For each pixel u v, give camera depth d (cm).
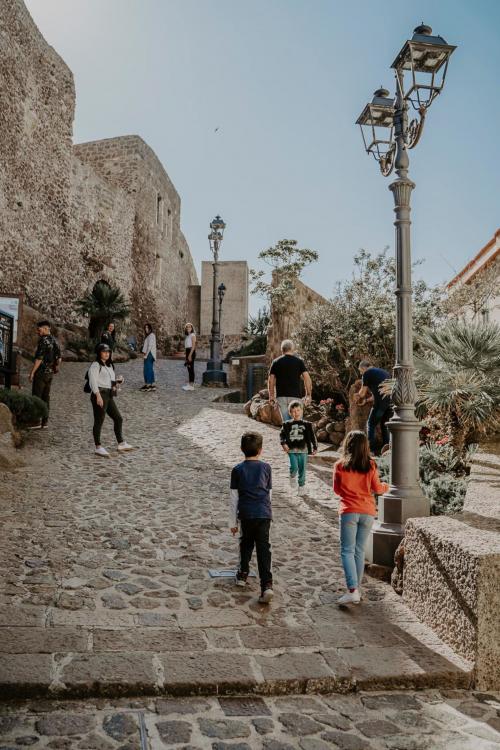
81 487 687
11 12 1892
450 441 703
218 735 279
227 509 639
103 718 287
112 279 2691
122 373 1756
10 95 1895
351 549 432
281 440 721
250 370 1484
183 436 996
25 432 945
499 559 355
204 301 3878
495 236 1558
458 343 735
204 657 342
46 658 326
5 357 1013
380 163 595
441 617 386
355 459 438
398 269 518
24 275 1986
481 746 282
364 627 396
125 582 440
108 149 3027
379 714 310
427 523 426
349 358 1190
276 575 478
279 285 1393
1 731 271
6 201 1877
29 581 427
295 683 325
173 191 3600
